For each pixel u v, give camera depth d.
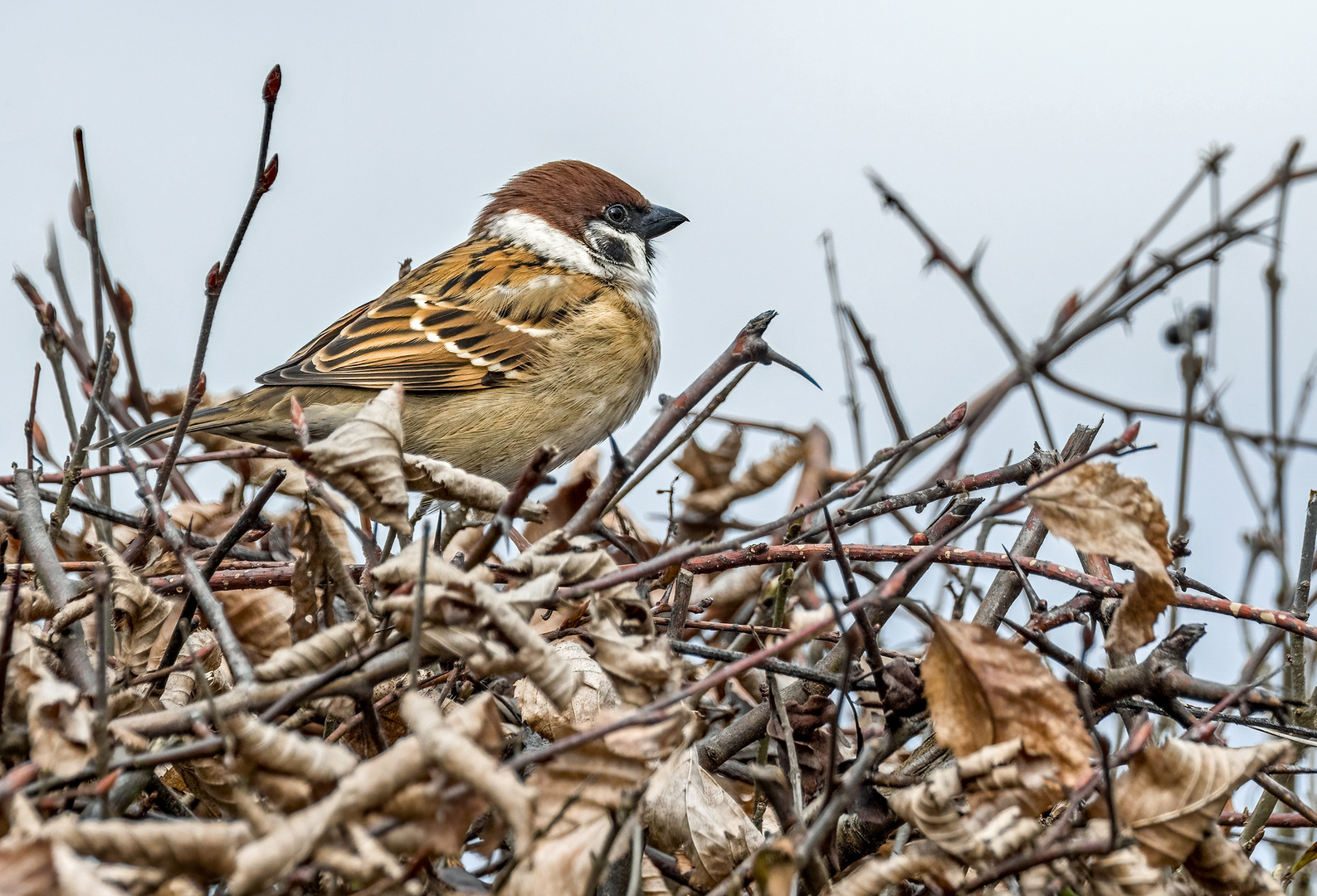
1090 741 5.09
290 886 4.27
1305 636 6.43
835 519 6.48
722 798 5.68
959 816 4.68
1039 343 5.71
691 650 5.70
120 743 4.58
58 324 8.05
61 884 3.67
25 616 5.86
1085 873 4.79
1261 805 6.11
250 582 6.46
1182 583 6.67
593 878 4.43
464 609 4.84
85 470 7.22
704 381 5.85
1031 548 6.92
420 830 4.25
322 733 6.34
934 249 4.77
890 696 5.42
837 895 4.71
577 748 4.86
